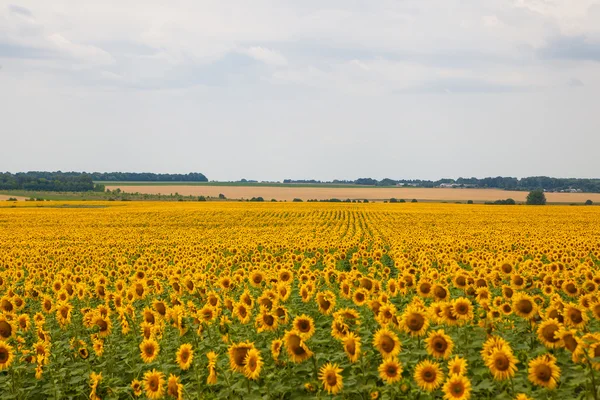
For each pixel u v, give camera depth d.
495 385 8.31
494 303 11.91
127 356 12.50
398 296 15.15
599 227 55.00
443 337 8.73
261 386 9.55
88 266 27.00
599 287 13.19
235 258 24.66
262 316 10.70
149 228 61.62
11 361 10.86
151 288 16.62
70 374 11.62
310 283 13.66
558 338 8.79
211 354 9.23
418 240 37.19
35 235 53.56
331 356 9.95
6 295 15.20
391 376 8.17
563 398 7.97
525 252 27.77
